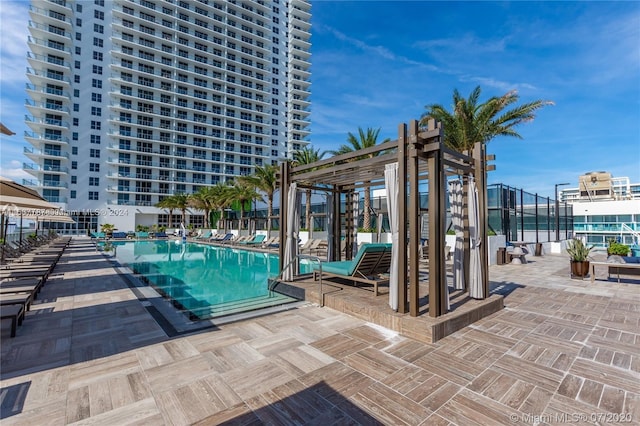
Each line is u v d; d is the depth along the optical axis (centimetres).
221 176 5319
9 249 1089
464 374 298
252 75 5909
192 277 1002
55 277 828
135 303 557
